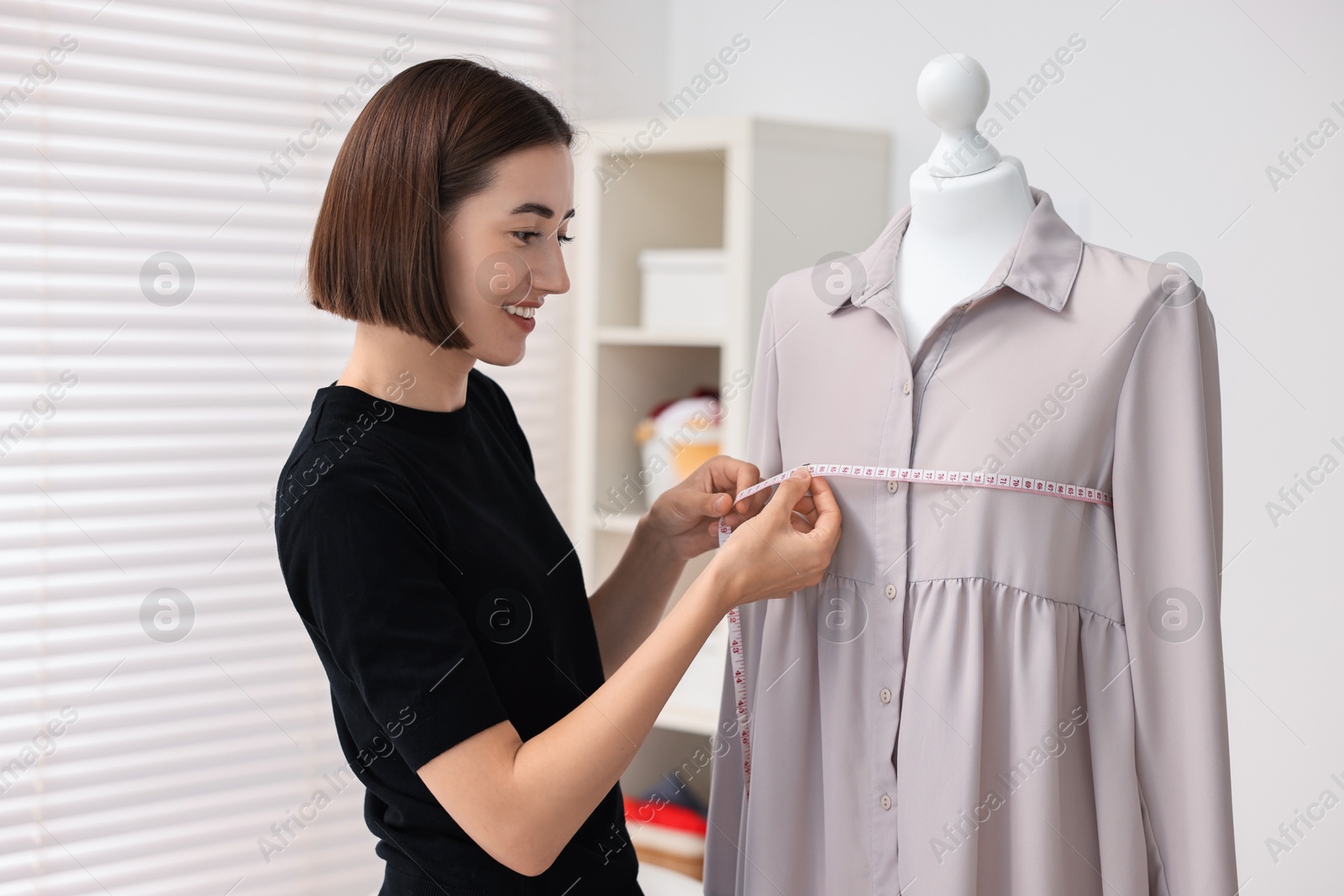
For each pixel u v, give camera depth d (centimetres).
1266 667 176
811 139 208
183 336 204
